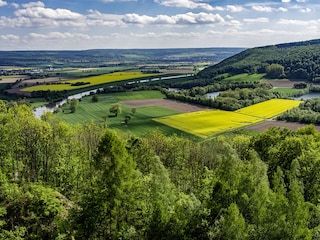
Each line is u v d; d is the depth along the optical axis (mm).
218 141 110938
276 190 43281
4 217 45625
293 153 60500
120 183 40531
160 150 81750
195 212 38250
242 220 34406
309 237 34906
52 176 64125
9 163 62062
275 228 35281
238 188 39406
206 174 60500
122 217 40531
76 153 69438
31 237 43906
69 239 42906
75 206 50781
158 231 37438
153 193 40469
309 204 41000
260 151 69875
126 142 68375
